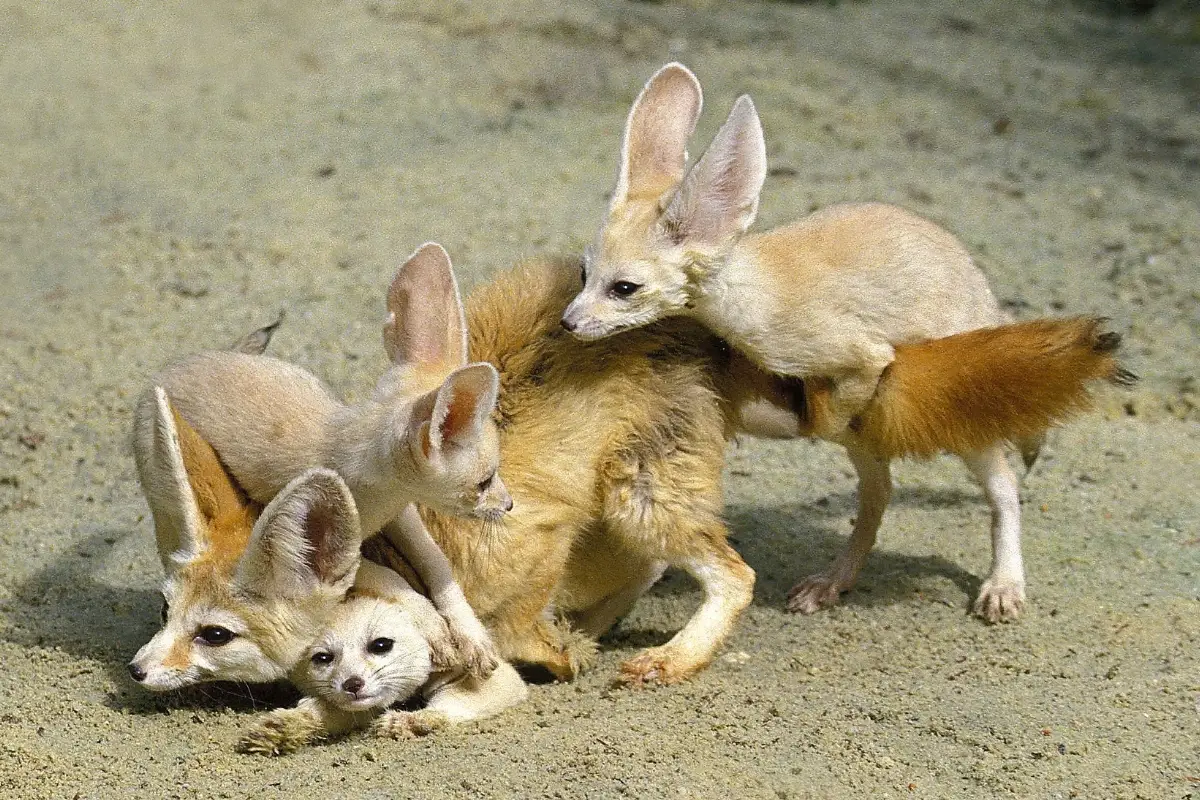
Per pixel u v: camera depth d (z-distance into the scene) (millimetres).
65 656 10281
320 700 9336
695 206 9992
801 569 12008
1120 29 25406
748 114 10008
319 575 8961
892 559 11977
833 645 10719
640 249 10000
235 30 23328
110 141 19203
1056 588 11258
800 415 10781
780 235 10602
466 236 16344
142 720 9500
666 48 22688
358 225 16750
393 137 19250
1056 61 23484
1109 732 9273
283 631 9039
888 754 9031
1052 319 10352
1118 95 22078
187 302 15289
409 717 9328
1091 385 10766
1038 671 10133
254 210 17188
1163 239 17078
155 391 9047
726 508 12859
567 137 19250
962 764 8938
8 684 9906
